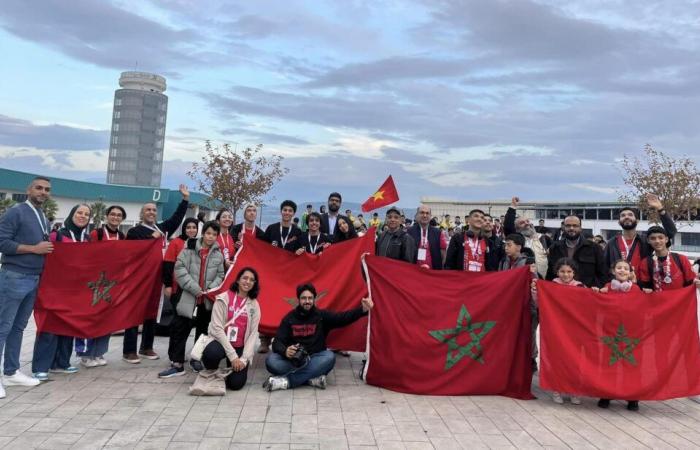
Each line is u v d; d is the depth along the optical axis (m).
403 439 4.90
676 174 30.00
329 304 7.36
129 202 51.28
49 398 5.71
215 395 5.98
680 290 6.36
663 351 6.13
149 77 121.75
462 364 6.40
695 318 6.30
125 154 119.31
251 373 7.05
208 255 7.08
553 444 4.93
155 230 7.72
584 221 52.09
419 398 6.17
